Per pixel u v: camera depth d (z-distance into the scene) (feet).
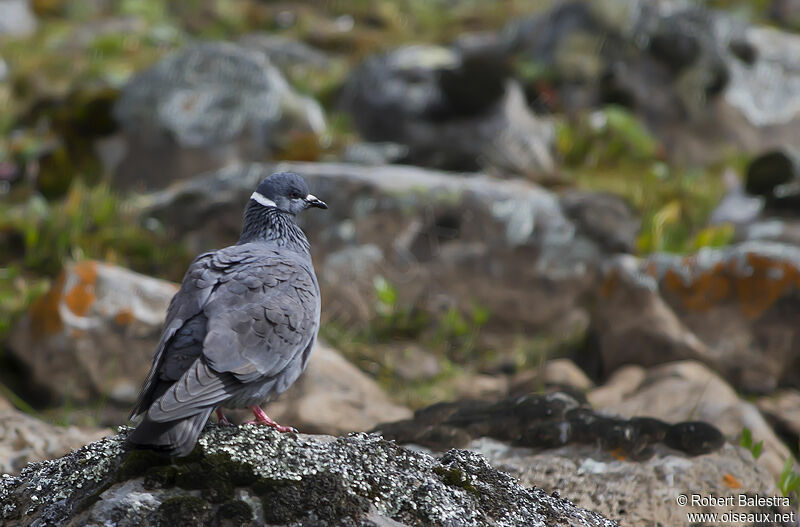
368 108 54.80
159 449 16.51
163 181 48.57
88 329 33.35
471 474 19.52
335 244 40.11
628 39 59.62
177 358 18.25
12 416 25.93
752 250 36.19
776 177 46.11
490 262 40.16
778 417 33.17
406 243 40.29
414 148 50.31
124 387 32.71
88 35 70.08
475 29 76.23
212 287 19.62
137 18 73.46
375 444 19.26
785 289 35.55
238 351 18.45
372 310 39.32
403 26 76.64
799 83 60.29
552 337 39.60
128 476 17.61
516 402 25.55
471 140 51.70
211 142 48.96
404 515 17.71
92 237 42.29
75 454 18.94
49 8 75.25
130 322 33.47
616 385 33.76
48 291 34.35
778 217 44.75
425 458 19.36
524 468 23.49
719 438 24.58
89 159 49.03
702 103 58.23
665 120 58.23
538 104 57.98
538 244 40.24
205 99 50.06
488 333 39.81
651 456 24.04
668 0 62.39
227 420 20.38
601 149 54.19
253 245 22.07
